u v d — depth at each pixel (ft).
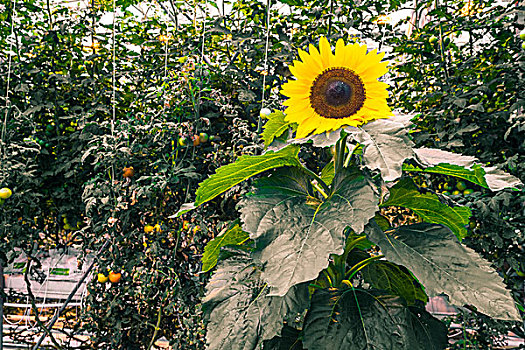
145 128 7.06
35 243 7.83
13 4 7.96
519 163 7.25
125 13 8.62
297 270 3.05
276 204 3.72
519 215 7.22
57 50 8.14
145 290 6.86
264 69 7.16
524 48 7.22
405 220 7.71
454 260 3.47
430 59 8.38
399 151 3.18
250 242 4.58
